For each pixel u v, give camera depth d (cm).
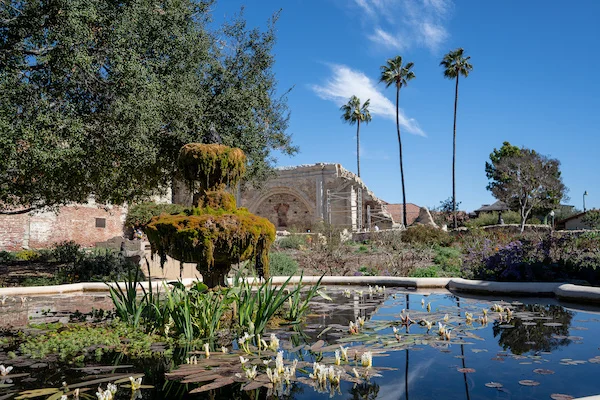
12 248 1861
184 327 375
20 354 333
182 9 1156
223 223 407
